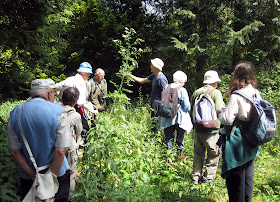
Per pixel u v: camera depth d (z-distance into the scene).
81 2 12.61
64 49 11.49
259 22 8.77
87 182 2.76
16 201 2.51
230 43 8.72
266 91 9.55
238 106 2.56
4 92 10.00
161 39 9.97
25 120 1.98
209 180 3.66
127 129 4.00
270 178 3.81
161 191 3.33
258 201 3.33
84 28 10.90
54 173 2.07
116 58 10.43
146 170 3.57
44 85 2.18
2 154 3.02
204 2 8.73
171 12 10.11
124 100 4.58
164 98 4.21
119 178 3.35
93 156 3.27
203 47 8.89
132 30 4.75
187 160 4.40
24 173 2.16
